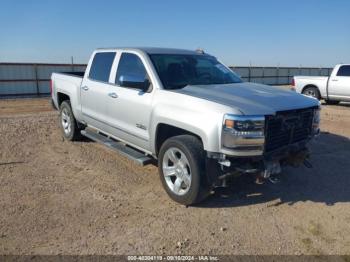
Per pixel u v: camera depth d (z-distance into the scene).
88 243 3.46
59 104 7.54
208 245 3.49
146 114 4.74
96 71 6.15
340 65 15.06
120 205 4.32
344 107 14.91
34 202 4.34
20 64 22.42
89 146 6.89
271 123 3.96
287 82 43.69
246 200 4.56
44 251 3.31
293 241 3.63
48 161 5.95
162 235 3.65
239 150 3.79
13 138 7.39
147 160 4.78
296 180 5.33
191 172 4.07
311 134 4.65
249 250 3.44
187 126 4.08
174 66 5.08
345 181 5.34
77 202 4.37
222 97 4.20
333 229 3.91
